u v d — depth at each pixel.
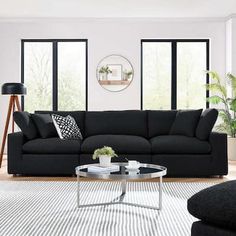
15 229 3.07
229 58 8.07
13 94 6.79
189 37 8.34
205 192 1.99
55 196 4.27
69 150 5.43
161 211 3.62
